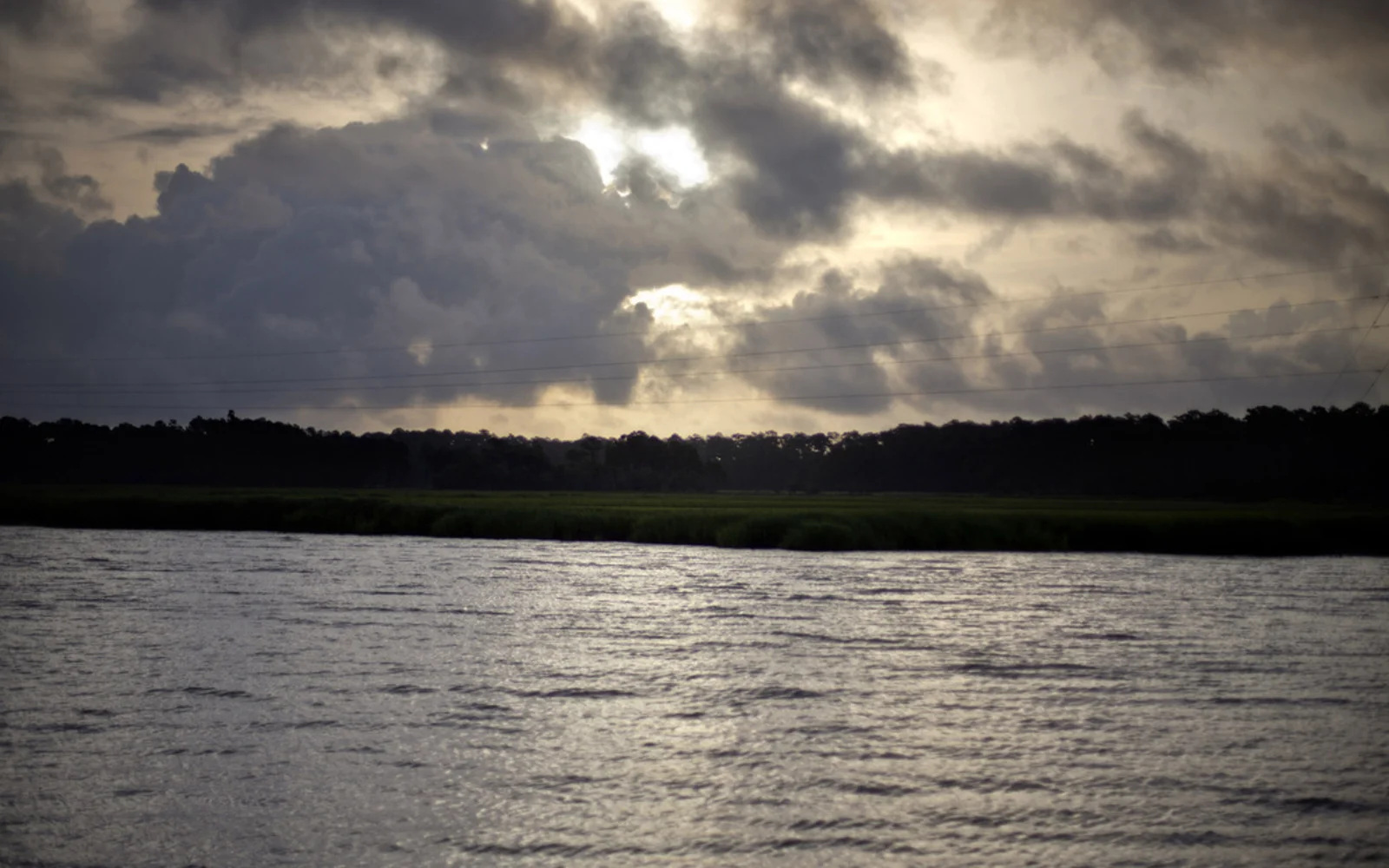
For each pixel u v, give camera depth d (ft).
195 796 65.00
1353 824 62.59
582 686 92.89
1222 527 244.63
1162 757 74.18
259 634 116.06
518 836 59.67
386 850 57.88
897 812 63.41
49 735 76.28
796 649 111.24
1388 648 114.93
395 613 132.36
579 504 346.95
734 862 56.70
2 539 238.48
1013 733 79.61
